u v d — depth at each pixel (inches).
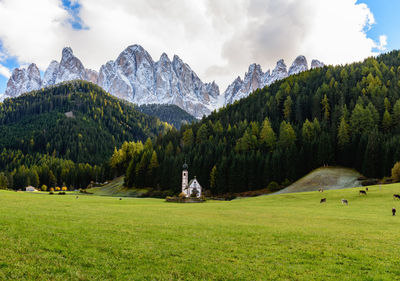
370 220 1337.4
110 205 2175.2
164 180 5128.0
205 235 900.0
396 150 3688.5
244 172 4483.3
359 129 4662.9
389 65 7662.4
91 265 557.3
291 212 1710.1
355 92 5984.3
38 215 1130.7
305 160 4534.9
